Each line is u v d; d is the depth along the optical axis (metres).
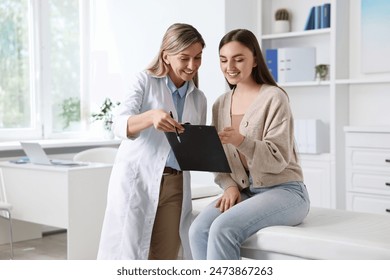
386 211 4.64
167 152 2.65
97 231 4.23
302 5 5.43
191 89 2.75
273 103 2.58
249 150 2.48
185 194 2.74
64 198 4.09
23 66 5.56
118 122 2.56
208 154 2.47
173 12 5.55
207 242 2.60
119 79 5.95
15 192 4.48
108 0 6.04
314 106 5.41
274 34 5.38
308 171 5.15
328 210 3.12
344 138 5.14
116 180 2.70
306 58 5.25
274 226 2.58
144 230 2.68
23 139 5.52
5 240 4.91
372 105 5.09
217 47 5.26
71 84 5.96
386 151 4.61
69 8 5.92
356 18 5.14
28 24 5.59
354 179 4.81
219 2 5.22
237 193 2.68
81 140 5.59
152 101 2.68
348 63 5.20
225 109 2.77
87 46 6.09
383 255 2.32
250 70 2.64
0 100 5.39
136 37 5.83
